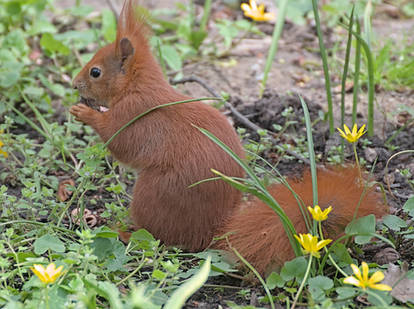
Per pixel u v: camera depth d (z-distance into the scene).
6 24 14.26
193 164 8.10
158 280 7.49
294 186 7.84
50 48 13.20
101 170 9.45
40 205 8.86
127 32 9.02
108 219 9.23
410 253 8.07
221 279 7.79
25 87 12.43
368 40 10.92
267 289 6.88
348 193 7.65
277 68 14.12
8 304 6.32
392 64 13.27
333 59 13.99
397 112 11.38
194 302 7.35
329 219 7.46
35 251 7.32
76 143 10.73
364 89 13.03
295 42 15.38
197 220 8.13
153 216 8.24
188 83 13.26
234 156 7.37
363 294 6.89
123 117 8.60
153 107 8.52
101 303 7.02
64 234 8.61
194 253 8.26
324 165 10.27
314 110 12.13
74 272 7.21
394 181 10.04
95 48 14.80
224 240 7.98
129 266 7.93
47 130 11.17
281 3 13.15
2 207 8.95
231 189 8.23
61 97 12.90
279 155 10.97
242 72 13.95
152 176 8.27
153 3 17.28
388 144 10.97
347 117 11.91
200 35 14.55
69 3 17.33
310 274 7.13
